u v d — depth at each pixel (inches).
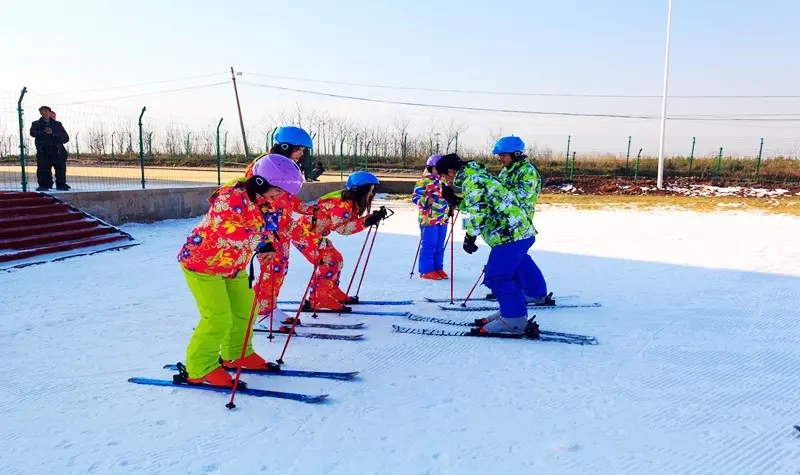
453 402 130.1
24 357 156.8
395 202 724.0
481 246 367.2
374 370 150.3
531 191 190.9
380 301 222.8
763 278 267.1
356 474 100.1
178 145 1211.2
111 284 248.4
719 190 823.7
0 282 247.1
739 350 166.6
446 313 207.5
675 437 114.0
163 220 477.1
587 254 336.8
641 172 957.2
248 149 1278.3
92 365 151.4
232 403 126.0
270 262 168.7
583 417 122.6
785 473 101.1
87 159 1098.7
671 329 186.9
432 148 1250.6
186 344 169.2
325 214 190.5
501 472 100.8
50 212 364.5
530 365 154.0
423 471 101.0
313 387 138.6
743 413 125.1
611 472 101.0
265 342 173.2
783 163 951.0
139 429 116.3
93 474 99.4
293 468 101.9
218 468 101.8
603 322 195.2
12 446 108.9
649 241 390.6
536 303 216.7
